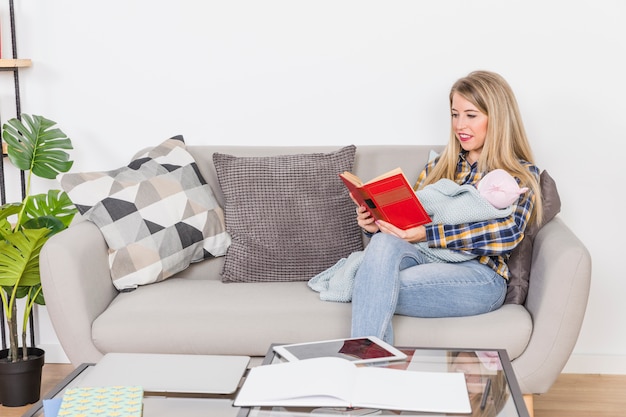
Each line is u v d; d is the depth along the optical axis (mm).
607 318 2848
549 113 2771
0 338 3000
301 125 2857
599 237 2820
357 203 2367
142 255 2375
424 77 2793
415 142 2830
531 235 2305
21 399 2561
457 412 1443
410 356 1723
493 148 2373
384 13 2775
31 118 2791
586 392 2676
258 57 2834
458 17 2754
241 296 2270
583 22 2719
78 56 2873
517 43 2746
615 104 2750
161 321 2148
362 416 1437
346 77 2818
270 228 2504
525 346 2086
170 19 2838
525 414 1436
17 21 2863
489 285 2186
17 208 2496
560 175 2801
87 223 2383
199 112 2877
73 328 2162
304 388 1503
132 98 2887
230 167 2584
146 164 2574
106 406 1456
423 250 2283
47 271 2150
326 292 2240
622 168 2779
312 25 2803
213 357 1776
